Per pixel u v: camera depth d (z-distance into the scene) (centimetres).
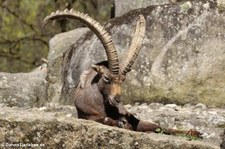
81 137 1919
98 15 5519
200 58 2777
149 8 2883
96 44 2927
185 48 2792
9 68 5762
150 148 1916
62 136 1919
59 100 3019
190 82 2770
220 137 2244
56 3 5544
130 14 2898
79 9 5531
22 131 1912
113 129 1925
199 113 2530
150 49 2820
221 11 2814
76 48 3047
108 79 2075
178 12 2834
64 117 1966
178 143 1919
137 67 2820
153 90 2795
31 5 5762
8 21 5784
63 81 3078
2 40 5616
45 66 3459
